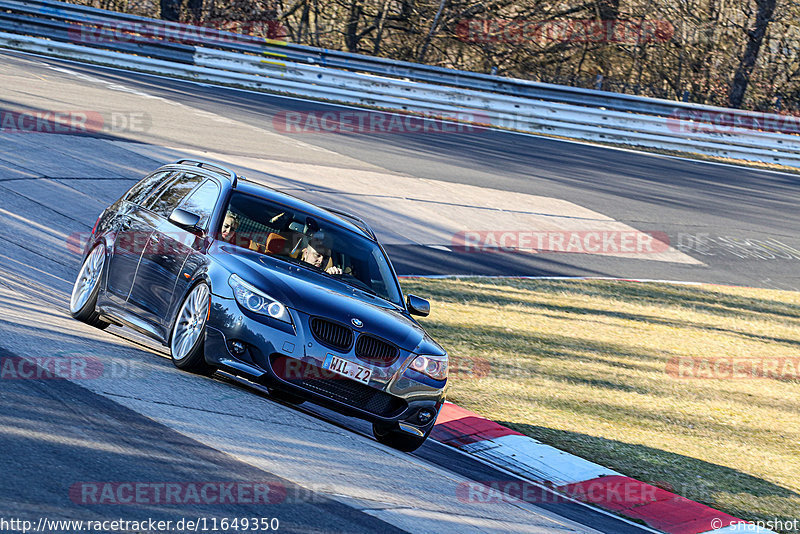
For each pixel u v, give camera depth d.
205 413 22.42
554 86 109.69
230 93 97.12
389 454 25.30
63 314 31.38
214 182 30.33
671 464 34.12
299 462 20.84
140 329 28.70
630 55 138.00
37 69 87.00
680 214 81.56
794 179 105.88
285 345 24.80
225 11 133.38
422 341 27.23
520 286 56.88
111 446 18.05
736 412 42.09
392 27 136.88
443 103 107.56
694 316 57.56
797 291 67.81
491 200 75.00
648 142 111.12
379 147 85.25
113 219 32.19
